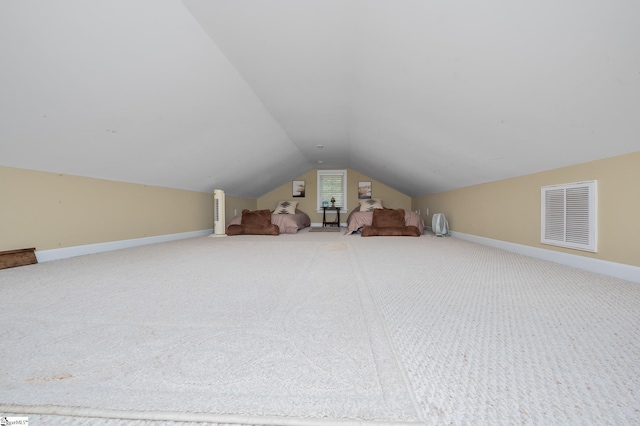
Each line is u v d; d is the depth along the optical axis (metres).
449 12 1.37
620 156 1.75
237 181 5.22
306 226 6.77
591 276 1.80
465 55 1.59
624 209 1.73
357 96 2.76
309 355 0.83
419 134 3.00
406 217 4.96
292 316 1.13
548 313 1.16
